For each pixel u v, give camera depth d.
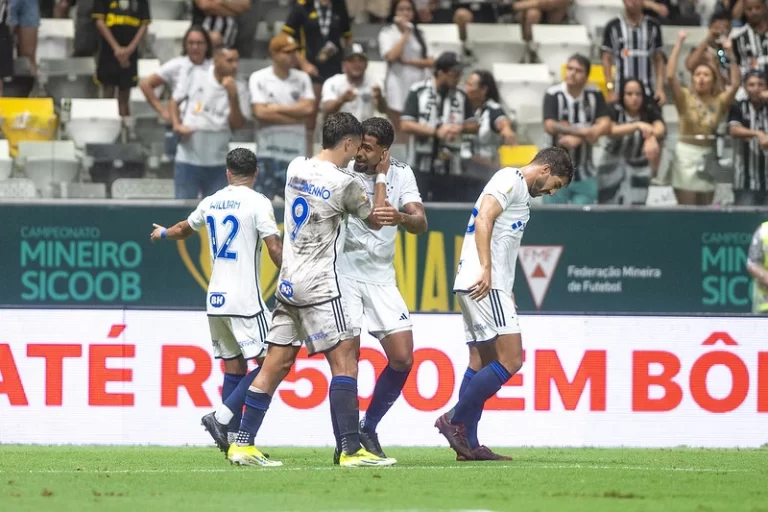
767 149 43.16
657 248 42.88
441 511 17.12
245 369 27.23
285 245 23.11
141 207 41.94
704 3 56.09
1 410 32.53
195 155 42.25
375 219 23.17
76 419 32.59
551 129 43.00
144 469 24.11
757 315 33.72
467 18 53.41
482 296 23.94
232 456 23.84
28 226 41.72
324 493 19.34
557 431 33.12
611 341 33.31
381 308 25.20
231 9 49.12
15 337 32.59
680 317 33.47
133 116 43.28
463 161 42.66
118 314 32.81
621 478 22.81
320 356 32.69
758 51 49.50
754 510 17.92
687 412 33.44
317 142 44.91
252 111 42.66
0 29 47.66
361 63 44.41
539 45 53.44
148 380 32.75
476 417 25.98
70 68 48.66
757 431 33.53
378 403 25.50
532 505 18.08
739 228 42.97
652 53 48.09
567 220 42.62
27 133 44.25
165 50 50.50
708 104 43.19
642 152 42.97
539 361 33.09
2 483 20.95
